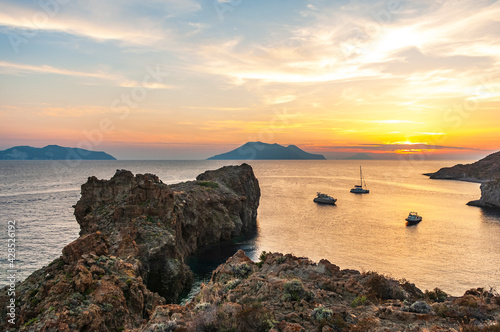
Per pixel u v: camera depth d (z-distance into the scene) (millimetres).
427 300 18578
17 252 63219
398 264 60844
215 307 16406
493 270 57625
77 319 21500
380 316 14938
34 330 20562
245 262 26125
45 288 24844
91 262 28922
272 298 17516
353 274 22234
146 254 46938
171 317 17266
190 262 64062
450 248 71938
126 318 24812
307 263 23859
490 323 13242
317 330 13695
